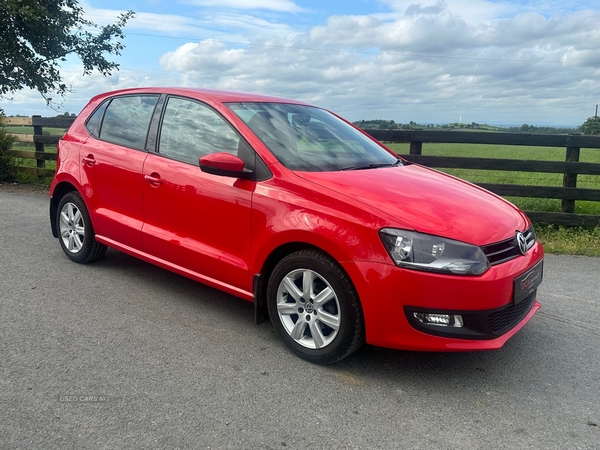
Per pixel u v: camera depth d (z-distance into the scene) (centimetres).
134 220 428
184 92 416
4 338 343
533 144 707
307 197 315
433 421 269
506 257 305
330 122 446
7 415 257
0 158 1081
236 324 381
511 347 361
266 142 356
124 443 239
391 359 337
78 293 430
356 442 248
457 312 281
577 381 316
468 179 1167
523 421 272
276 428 257
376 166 391
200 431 251
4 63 1076
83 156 473
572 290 482
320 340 317
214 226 364
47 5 1115
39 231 640
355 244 290
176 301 421
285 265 326
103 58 1230
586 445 252
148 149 420
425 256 279
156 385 292
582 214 695
